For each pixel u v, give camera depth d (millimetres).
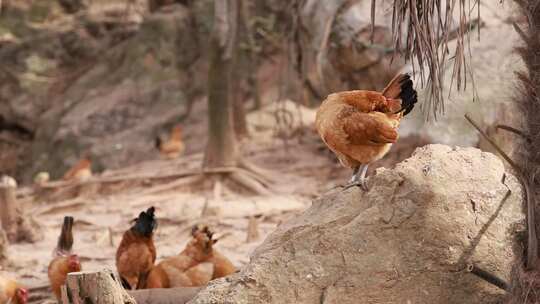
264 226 21641
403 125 19828
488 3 20359
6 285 13883
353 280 10242
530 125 10172
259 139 30234
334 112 10625
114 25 38969
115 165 32688
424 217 10523
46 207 24703
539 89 10070
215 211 22328
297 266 10188
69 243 15109
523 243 10172
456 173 10844
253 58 33406
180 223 21891
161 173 26938
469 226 10656
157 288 13727
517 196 10945
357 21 22766
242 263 17703
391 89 10836
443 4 18781
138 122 34156
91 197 26141
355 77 23297
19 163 35562
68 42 38219
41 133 35188
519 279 9984
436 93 10516
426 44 10289
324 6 24109
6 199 20875
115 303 10430
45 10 39656
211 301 10023
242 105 30375
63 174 33250
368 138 10453
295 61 26516
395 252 10391
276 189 25469
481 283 10570
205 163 26469
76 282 10430
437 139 19078
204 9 36188
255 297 10023
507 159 10312
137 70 35531
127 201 25172
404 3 10461
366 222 10391
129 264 14500
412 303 10359
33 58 37750
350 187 10688
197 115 34438
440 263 10484
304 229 10398
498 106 18672
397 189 10570
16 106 36781
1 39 38250
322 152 28562
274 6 32969
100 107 34562
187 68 35656
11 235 20812
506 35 19297
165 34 35875
